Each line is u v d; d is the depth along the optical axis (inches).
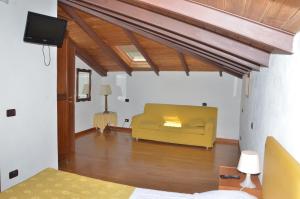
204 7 61.1
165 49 205.0
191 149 209.9
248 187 88.1
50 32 121.4
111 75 281.6
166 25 95.4
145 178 146.1
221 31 80.2
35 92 126.8
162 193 84.7
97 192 83.6
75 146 209.8
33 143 127.2
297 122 55.9
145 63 248.4
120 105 280.5
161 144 222.8
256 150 116.0
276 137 77.2
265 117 96.8
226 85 237.9
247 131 158.6
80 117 251.9
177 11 62.5
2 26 106.0
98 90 280.5
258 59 90.4
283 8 41.9
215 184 139.0
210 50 115.0
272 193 66.0
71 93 185.5
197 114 235.0
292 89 60.9
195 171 159.0
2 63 107.0
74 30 198.8
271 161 69.6
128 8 100.7
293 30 57.1
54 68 139.5
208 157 189.3
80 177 94.7
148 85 266.5
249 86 157.4
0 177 109.2
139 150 202.8
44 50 131.2
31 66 123.3
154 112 249.9
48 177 93.4
